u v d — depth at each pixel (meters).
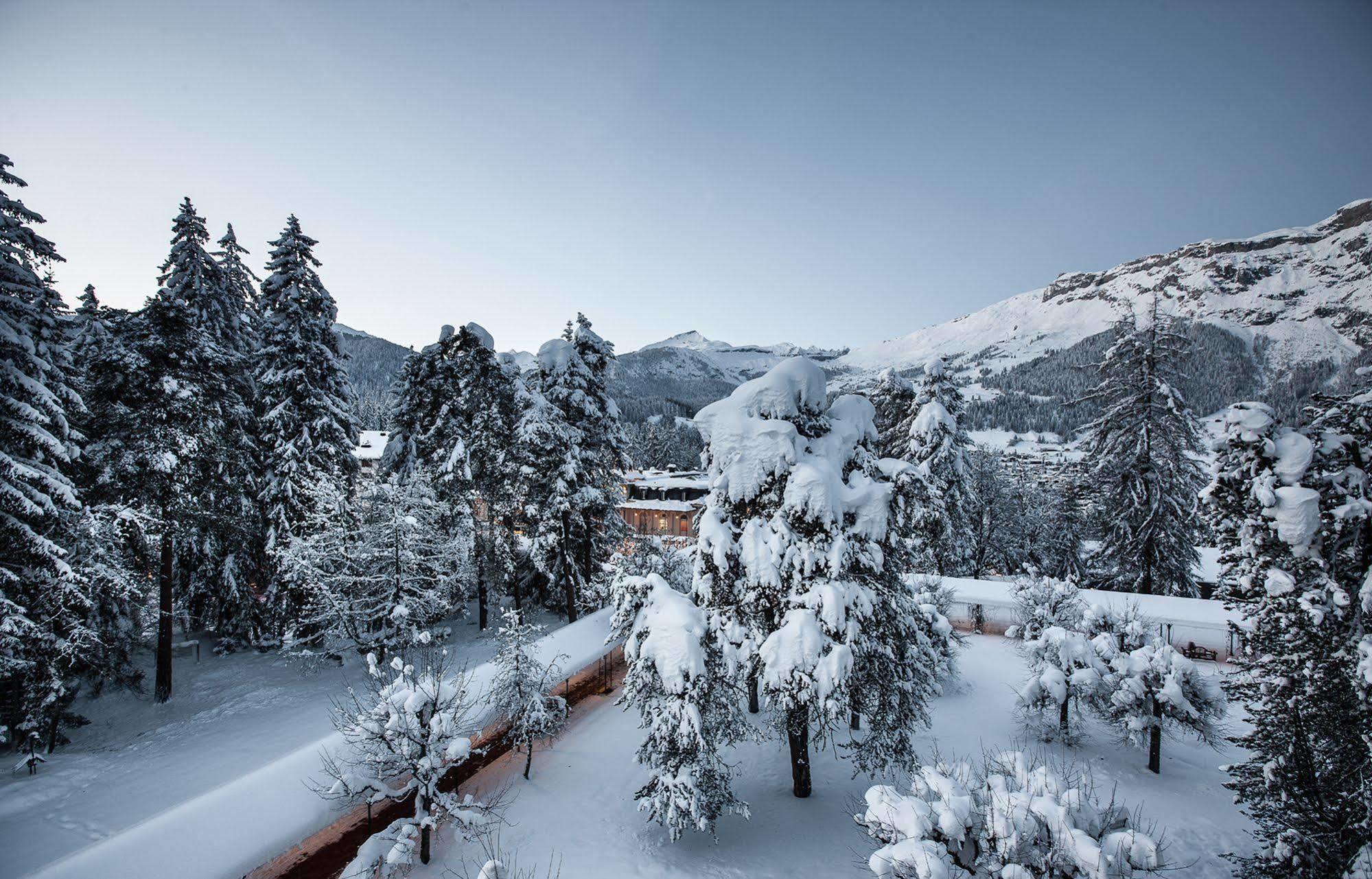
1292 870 9.15
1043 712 19.02
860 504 13.08
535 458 26.17
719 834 13.66
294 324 24.59
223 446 22.22
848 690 12.66
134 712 19.39
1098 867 7.49
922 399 31.64
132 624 20.98
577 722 20.64
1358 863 7.99
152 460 19.14
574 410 28.03
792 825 13.91
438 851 13.11
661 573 24.36
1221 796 14.80
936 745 17.84
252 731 17.80
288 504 23.97
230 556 24.47
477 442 26.81
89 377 20.08
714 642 13.36
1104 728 18.94
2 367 14.17
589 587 28.34
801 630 12.22
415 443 29.55
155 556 20.77
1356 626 8.88
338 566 23.23
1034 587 22.28
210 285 25.11
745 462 13.37
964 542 36.78
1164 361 27.67
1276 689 9.74
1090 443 30.14
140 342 19.66
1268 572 9.77
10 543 14.80
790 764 17.19
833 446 13.92
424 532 23.77
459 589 26.80
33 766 15.20
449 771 17.05
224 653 24.94
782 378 13.76
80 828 12.91
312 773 12.83
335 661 23.44
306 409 24.59
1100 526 30.75
